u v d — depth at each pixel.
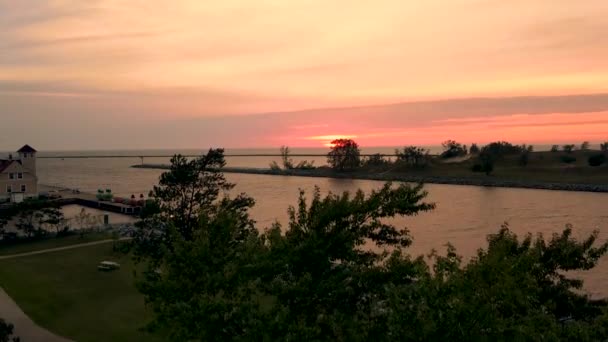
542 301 16.41
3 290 38.50
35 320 31.92
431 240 65.88
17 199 95.38
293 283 14.62
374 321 13.84
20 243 58.72
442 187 158.38
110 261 48.97
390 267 15.21
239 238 20.14
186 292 15.64
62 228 69.00
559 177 166.62
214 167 56.53
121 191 145.75
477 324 11.80
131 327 30.11
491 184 162.62
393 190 17.31
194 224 43.97
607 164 179.88
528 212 93.50
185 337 14.78
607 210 96.06
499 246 13.83
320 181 193.75
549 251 17.66
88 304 35.16
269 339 13.13
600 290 41.78
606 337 13.02
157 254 39.91
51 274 43.66
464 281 12.30
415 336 11.94
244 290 15.12
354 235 15.89
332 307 14.98
